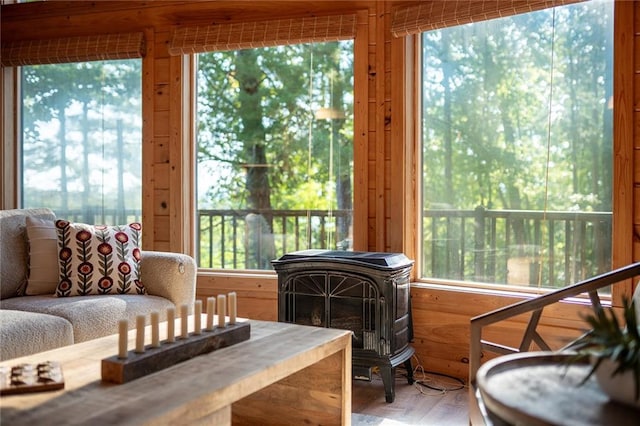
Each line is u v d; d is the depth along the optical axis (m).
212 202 3.84
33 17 4.04
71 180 4.09
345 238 3.54
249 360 1.75
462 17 3.05
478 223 3.24
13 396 1.43
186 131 3.78
